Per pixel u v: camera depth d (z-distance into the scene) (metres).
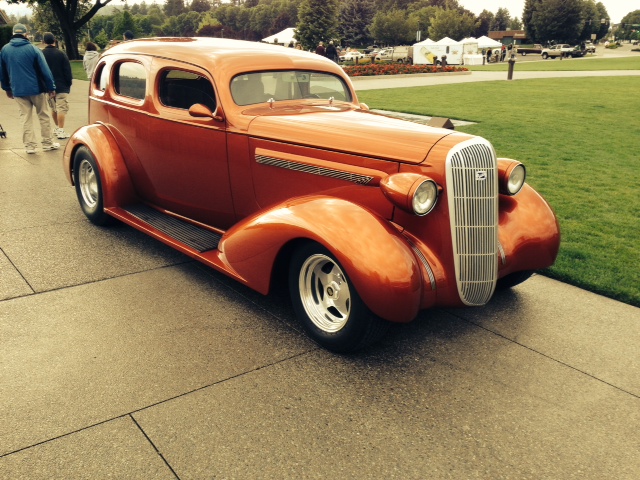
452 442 2.66
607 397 3.03
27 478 2.36
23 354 3.28
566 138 10.88
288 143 3.74
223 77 4.11
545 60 58.25
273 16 172.12
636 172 8.19
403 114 13.50
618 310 4.07
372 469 2.47
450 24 96.44
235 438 2.64
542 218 3.84
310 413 2.84
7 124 11.27
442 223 3.22
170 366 3.22
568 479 2.44
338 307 3.39
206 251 4.13
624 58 56.81
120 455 2.51
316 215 3.24
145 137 4.78
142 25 145.62
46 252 4.84
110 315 3.79
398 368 3.28
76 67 31.61
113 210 5.09
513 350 3.50
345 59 62.06
